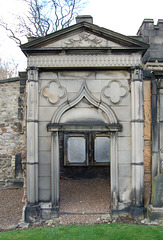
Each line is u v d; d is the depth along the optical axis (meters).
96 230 5.55
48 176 6.48
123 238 5.13
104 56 6.42
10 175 10.30
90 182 10.83
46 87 6.55
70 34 6.41
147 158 6.55
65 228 5.71
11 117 10.31
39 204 6.42
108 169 11.67
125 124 6.52
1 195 9.14
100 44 6.42
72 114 6.58
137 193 6.30
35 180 6.35
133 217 6.26
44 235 5.34
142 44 6.30
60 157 11.65
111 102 6.55
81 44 6.41
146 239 5.07
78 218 6.35
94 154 11.64
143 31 8.71
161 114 6.58
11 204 7.96
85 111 6.58
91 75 6.59
